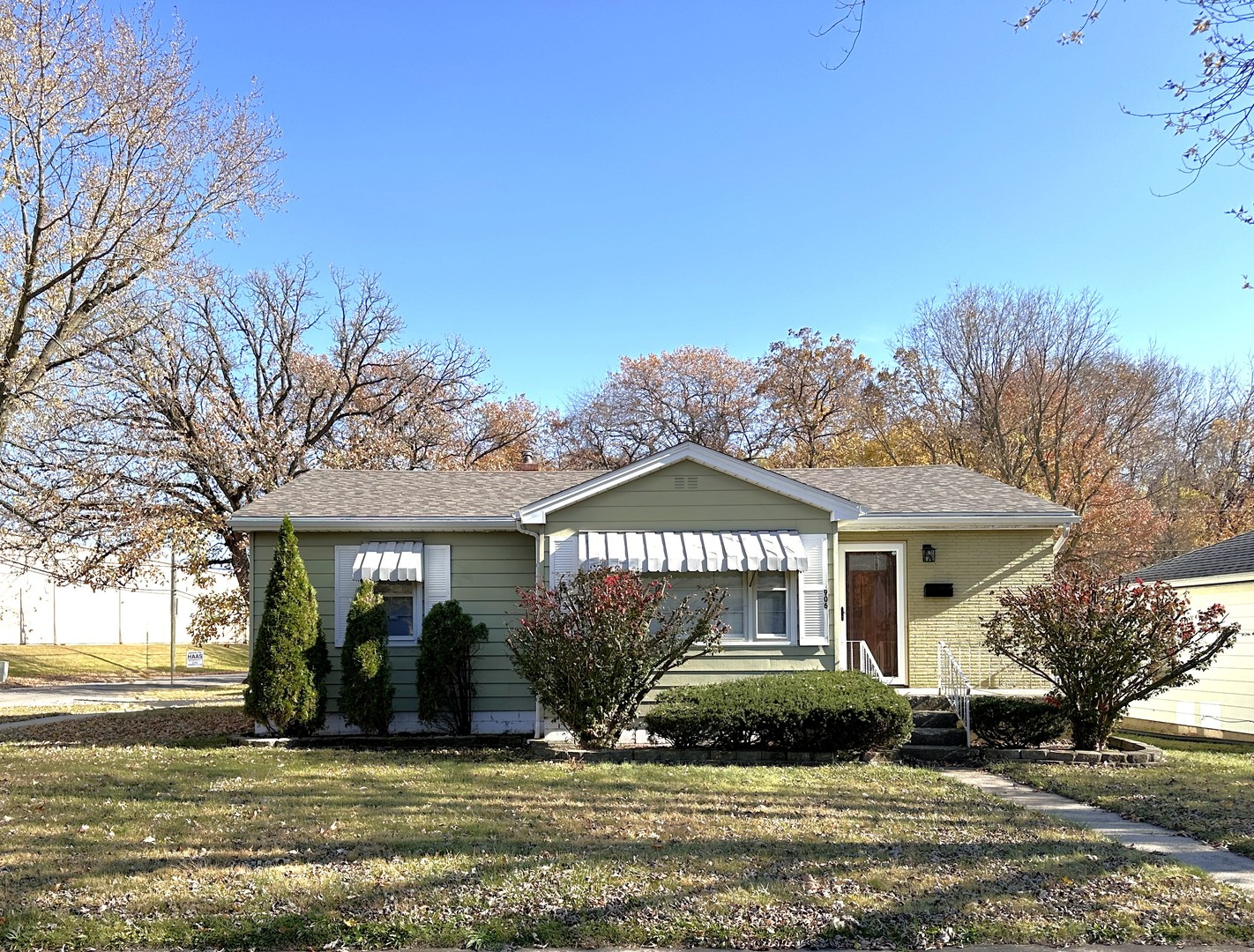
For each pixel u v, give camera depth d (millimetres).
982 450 34250
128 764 12508
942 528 17234
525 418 47594
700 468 15383
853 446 41156
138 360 27125
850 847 7930
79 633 41625
